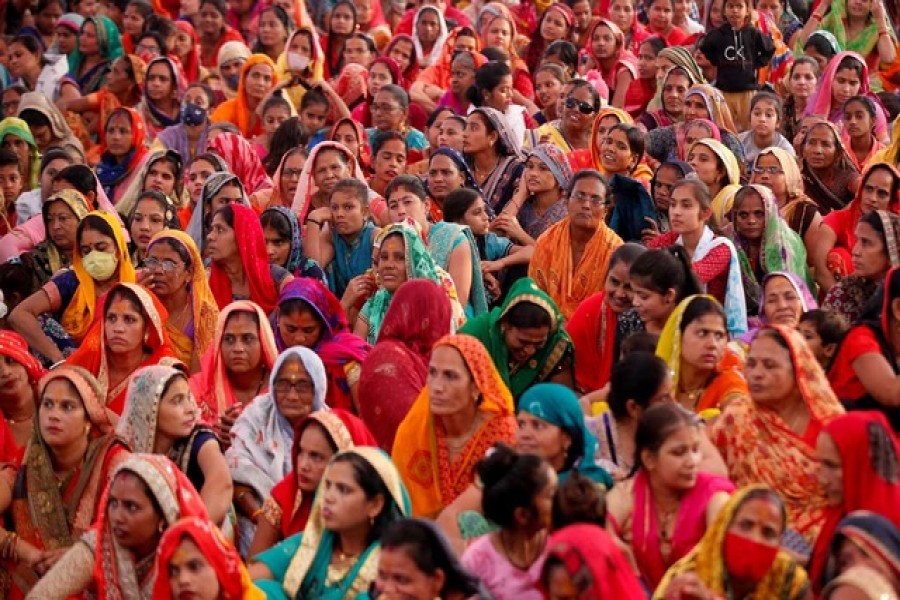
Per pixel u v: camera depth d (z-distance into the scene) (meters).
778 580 7.54
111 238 12.31
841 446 8.30
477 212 12.91
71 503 9.28
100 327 10.92
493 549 8.01
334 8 19.66
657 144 15.31
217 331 10.71
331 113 16.88
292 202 14.25
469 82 17.11
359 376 10.53
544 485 7.91
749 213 12.38
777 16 20.50
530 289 10.32
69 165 14.34
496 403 9.28
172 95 17.72
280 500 9.12
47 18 21.61
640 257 10.15
